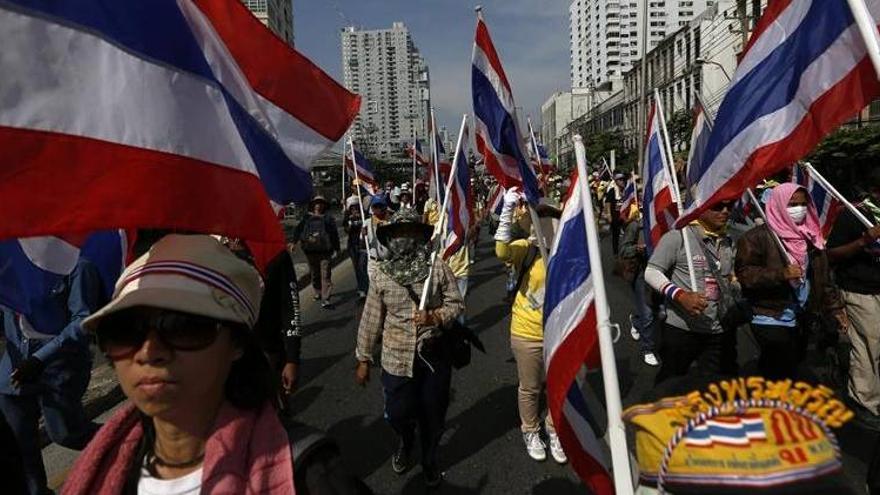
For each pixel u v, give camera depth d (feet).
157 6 5.75
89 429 12.07
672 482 3.94
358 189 30.19
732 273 14.12
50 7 4.98
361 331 12.94
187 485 4.66
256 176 6.17
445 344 12.76
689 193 15.19
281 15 215.92
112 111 5.25
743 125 10.21
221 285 4.70
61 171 4.93
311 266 33.40
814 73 9.25
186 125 5.69
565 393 7.66
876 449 8.22
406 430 13.24
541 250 11.87
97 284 10.68
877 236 14.16
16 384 10.53
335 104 9.46
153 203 5.31
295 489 4.49
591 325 7.52
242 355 4.94
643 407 4.51
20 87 4.79
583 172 7.99
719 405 3.98
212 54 6.51
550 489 12.88
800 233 13.60
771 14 10.16
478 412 16.99
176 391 4.55
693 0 263.29
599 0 290.97
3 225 4.65
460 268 25.89
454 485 13.21
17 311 7.38
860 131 55.83
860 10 7.20
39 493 11.70
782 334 13.00
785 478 3.67
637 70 214.28
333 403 18.15
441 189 28.09
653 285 13.12
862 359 14.75
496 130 12.55
